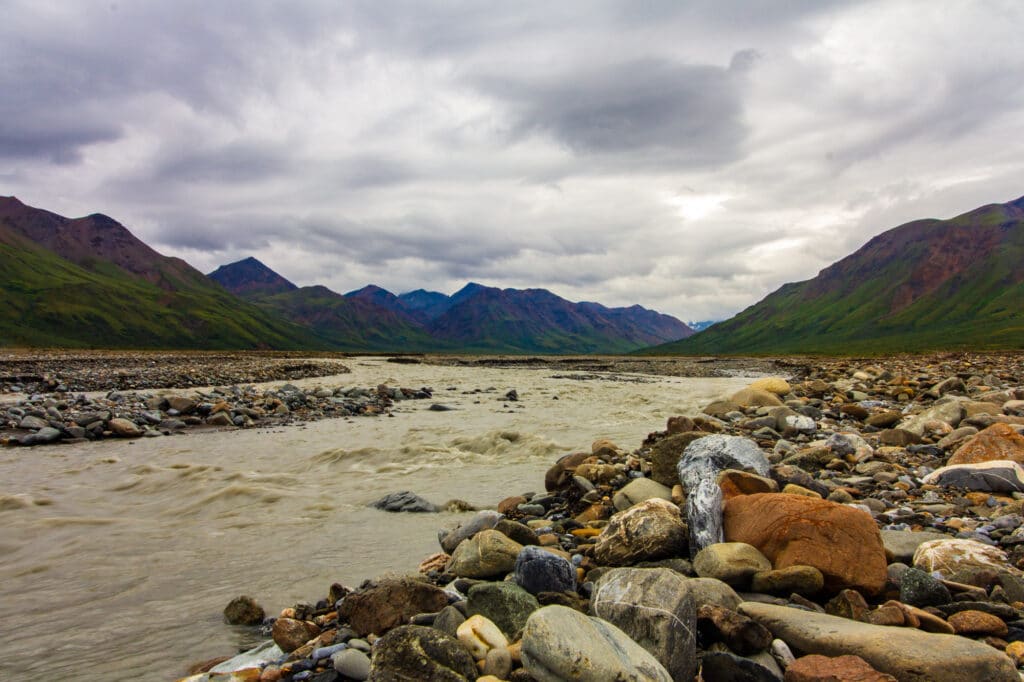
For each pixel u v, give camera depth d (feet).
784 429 55.93
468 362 357.82
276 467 52.01
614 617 15.79
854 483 34.22
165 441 65.26
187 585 25.77
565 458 42.11
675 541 21.97
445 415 88.79
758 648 15.17
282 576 26.48
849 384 99.14
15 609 23.49
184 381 124.57
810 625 15.42
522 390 138.31
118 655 19.58
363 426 76.54
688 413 90.48
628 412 92.12
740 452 29.27
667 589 15.84
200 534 33.09
